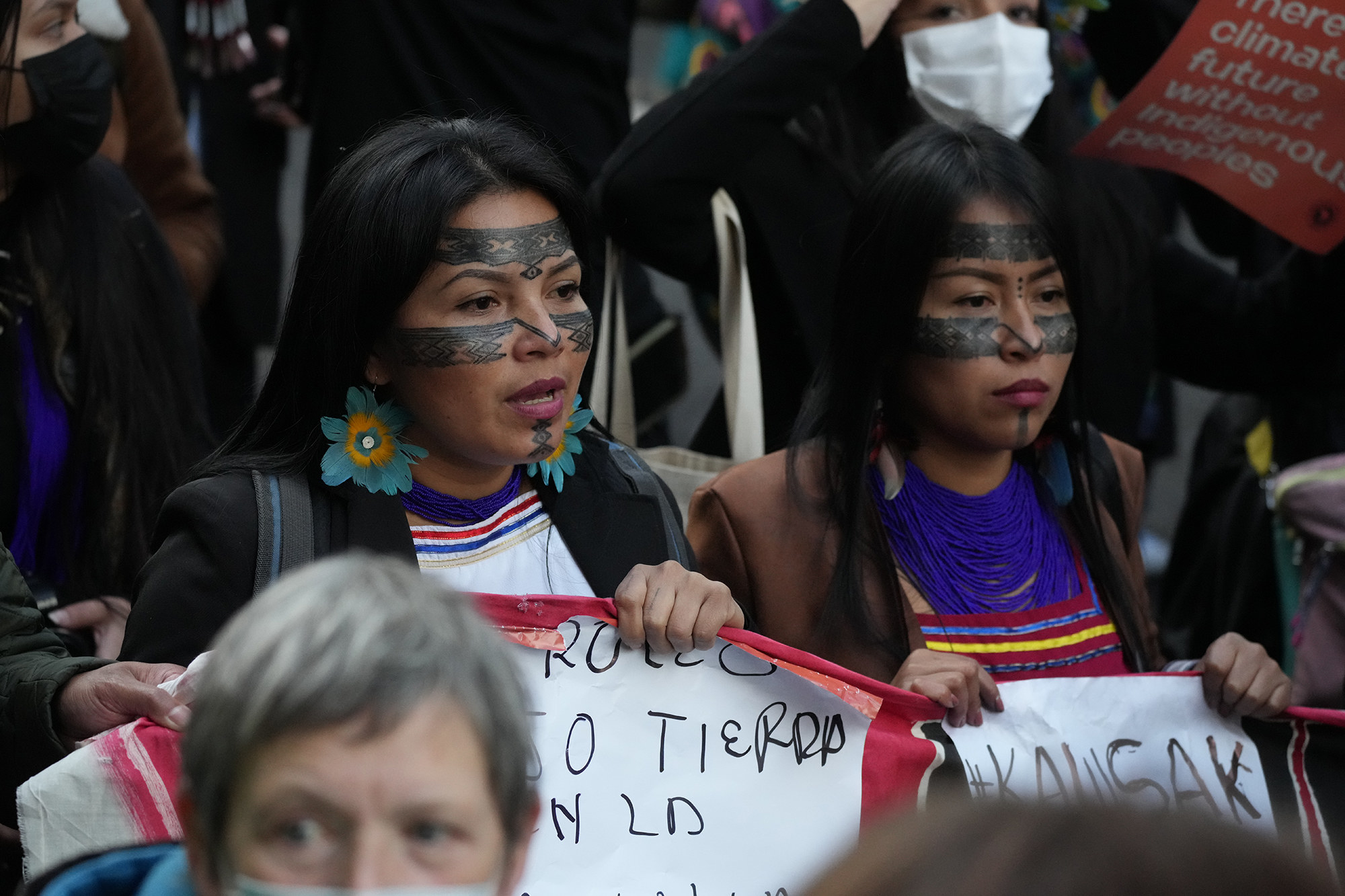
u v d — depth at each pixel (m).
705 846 2.01
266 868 1.04
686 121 3.22
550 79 3.96
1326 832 2.29
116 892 1.26
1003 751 2.25
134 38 3.82
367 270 2.05
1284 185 3.17
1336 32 2.93
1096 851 0.70
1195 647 4.51
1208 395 6.84
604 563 2.23
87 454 2.89
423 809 1.03
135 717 1.89
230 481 2.08
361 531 2.06
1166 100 3.07
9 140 2.79
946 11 3.46
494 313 2.08
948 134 2.56
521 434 2.09
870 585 2.49
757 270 3.38
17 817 1.77
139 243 3.12
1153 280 3.78
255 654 1.03
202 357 3.89
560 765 1.98
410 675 1.02
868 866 0.73
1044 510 2.64
